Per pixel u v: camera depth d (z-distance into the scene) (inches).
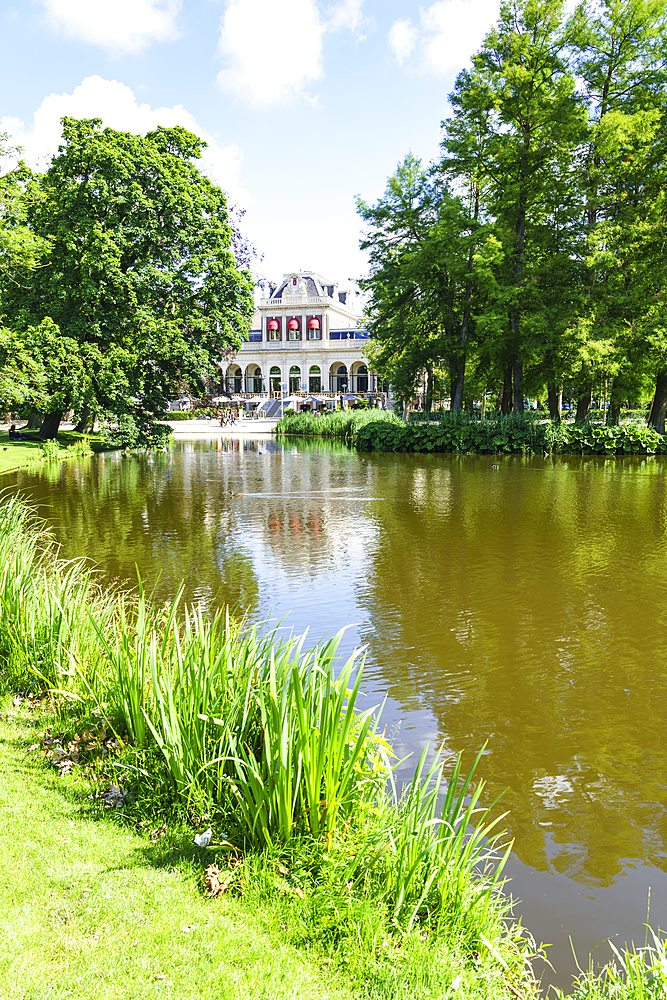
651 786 191.6
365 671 266.4
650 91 1347.2
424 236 1692.9
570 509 647.8
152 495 731.4
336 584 385.7
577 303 1352.1
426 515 613.9
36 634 223.6
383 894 129.0
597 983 121.6
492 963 121.0
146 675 181.6
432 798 142.7
